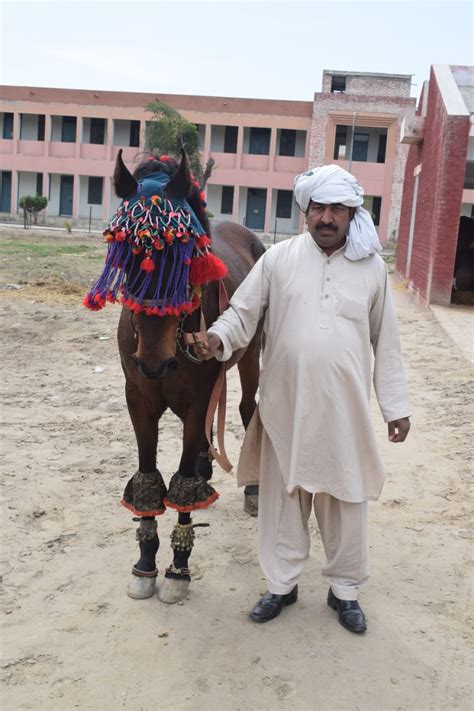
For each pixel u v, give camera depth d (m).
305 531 3.21
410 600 3.37
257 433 3.28
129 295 2.73
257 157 38.72
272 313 3.06
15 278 13.58
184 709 2.59
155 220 2.68
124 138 40.03
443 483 4.72
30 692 2.65
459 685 2.77
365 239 2.94
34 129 40.81
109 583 3.44
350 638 3.06
